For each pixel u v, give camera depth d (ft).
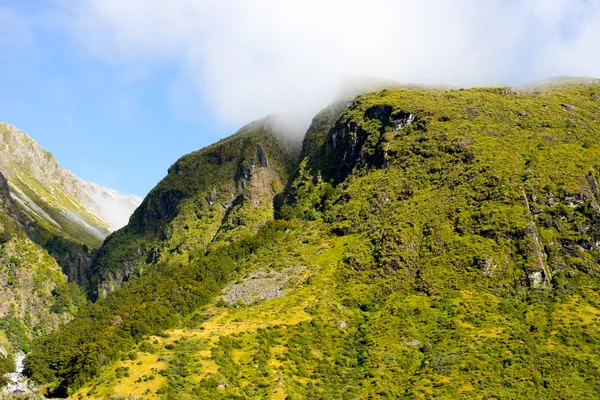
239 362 441.68
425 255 589.73
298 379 431.43
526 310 510.17
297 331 490.49
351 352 483.10
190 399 378.32
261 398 395.14
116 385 397.60
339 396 416.05
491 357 440.45
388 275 578.66
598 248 586.45
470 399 387.34
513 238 574.56
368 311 544.62
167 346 459.32
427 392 405.80
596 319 485.15
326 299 552.00
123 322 555.28
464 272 556.51
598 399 381.40
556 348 447.83
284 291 581.12
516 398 385.29
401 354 467.93
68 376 484.74
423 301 537.65
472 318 499.51
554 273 556.92
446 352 456.45
